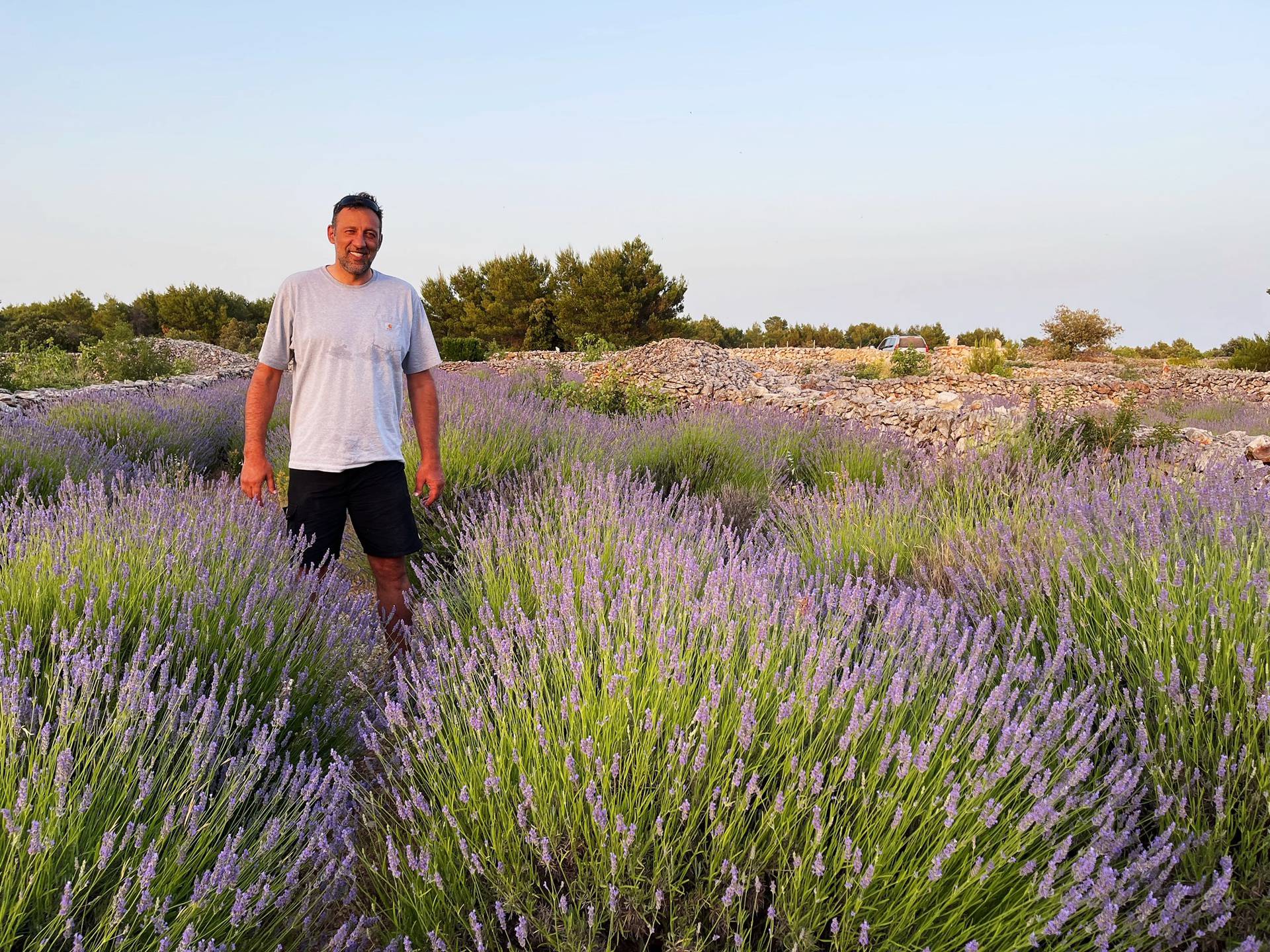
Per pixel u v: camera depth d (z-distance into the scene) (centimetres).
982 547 396
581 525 388
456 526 469
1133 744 227
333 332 335
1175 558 313
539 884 185
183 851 167
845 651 255
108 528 319
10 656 211
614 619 244
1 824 163
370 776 249
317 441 338
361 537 355
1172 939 163
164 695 214
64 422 858
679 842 183
